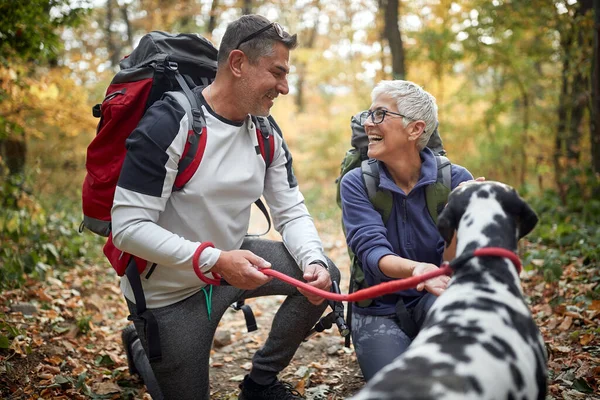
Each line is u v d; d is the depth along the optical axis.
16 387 3.57
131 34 20.84
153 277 2.89
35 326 4.43
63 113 8.12
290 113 17.86
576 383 3.31
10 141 8.34
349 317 3.01
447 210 2.21
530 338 1.87
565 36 9.81
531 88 13.28
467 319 1.84
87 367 4.01
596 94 7.57
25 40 6.11
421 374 1.59
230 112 2.87
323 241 9.33
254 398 3.40
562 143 11.16
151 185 2.70
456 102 13.83
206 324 2.98
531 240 6.57
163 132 2.69
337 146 17.31
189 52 3.07
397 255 2.84
